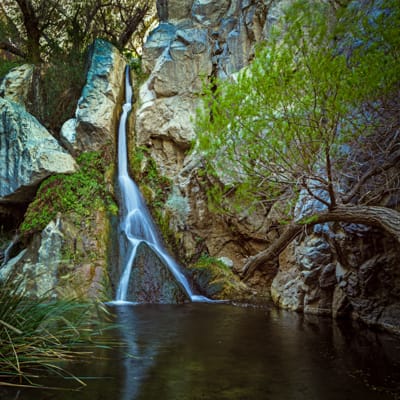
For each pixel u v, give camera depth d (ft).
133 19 54.34
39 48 51.49
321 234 23.47
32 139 35.88
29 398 10.06
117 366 12.92
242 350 15.19
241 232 33.58
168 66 40.01
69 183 33.71
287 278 27.78
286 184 15.70
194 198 35.27
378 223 13.93
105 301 27.99
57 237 30.30
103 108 39.55
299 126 13.99
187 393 10.62
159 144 39.70
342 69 12.68
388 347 15.69
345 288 20.54
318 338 17.31
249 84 13.37
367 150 15.96
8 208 37.60
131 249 32.30
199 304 27.86
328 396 10.50
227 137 14.19
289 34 13.32
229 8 41.96
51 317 14.23
